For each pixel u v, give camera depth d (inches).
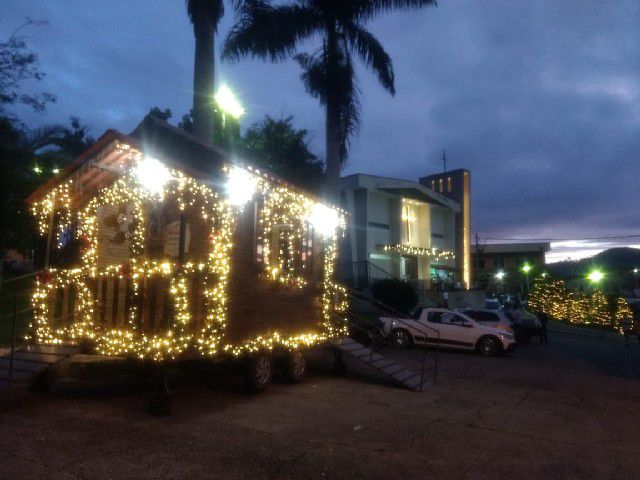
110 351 350.6
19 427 284.5
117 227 402.3
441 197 1521.9
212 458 250.7
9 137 781.9
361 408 374.3
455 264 1728.6
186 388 417.1
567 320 1989.4
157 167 349.4
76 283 381.7
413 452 275.1
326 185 770.8
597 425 355.6
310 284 485.4
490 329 778.8
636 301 1834.4
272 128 1029.2
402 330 799.7
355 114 790.5
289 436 293.4
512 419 362.0
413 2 788.0
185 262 363.9
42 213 408.8
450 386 489.7
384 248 1307.8
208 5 733.9
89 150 358.6
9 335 549.0
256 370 405.1
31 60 828.0
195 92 727.1
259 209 415.5
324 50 789.9
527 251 2824.8
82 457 242.5
